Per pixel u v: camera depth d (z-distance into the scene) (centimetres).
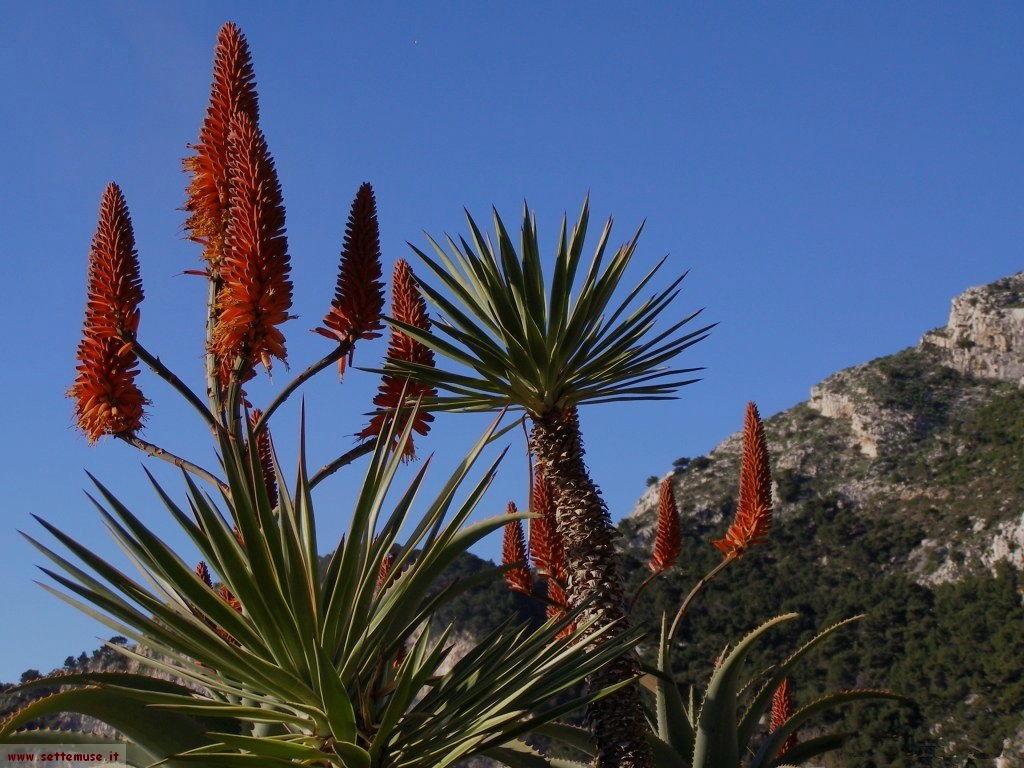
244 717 545
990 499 6831
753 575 5403
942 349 9994
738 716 1045
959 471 7625
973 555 6025
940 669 4375
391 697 568
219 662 557
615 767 772
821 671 4741
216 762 521
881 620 4988
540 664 612
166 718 557
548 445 842
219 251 610
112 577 536
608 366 848
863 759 3166
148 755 565
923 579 6059
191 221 622
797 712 1020
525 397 838
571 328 830
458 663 627
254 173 586
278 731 584
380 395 748
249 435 540
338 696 525
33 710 523
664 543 1044
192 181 620
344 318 646
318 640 502
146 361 597
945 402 9062
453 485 634
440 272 889
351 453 663
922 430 8712
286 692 565
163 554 538
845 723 3250
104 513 588
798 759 1039
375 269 660
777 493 8300
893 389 9444
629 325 853
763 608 5081
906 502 7444
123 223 615
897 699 1011
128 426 600
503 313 842
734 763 976
